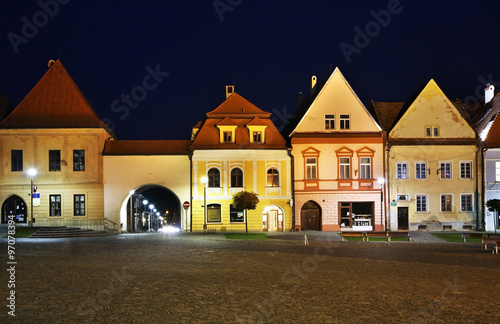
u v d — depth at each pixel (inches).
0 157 1904.5
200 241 1395.2
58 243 1284.4
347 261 952.3
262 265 875.4
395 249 1236.5
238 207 1803.6
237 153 1957.4
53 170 1918.1
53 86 1983.3
